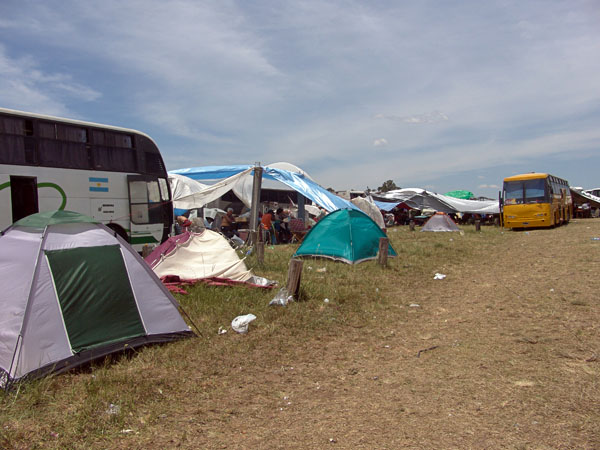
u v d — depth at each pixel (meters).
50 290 5.06
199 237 9.92
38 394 4.20
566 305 7.24
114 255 5.76
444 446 3.31
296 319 6.78
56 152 11.59
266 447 3.40
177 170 22.05
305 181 19.41
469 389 4.33
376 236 13.19
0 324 4.76
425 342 5.93
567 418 3.63
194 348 5.57
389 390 4.43
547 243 17.42
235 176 17.19
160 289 6.02
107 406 4.03
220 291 8.26
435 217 26.80
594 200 42.44
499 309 7.38
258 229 17.00
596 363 4.79
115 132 12.95
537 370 4.70
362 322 6.88
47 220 5.54
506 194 25.95
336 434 3.57
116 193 12.79
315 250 12.91
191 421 3.83
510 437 3.38
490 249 16.70
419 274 11.10
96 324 5.25
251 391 4.47
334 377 4.84
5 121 10.78
